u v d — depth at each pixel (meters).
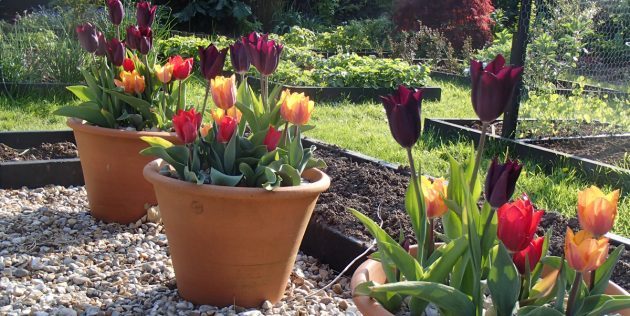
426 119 7.04
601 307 1.79
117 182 4.11
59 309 3.02
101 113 4.20
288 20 16.38
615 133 6.87
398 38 13.92
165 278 3.45
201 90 8.66
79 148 4.20
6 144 5.42
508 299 1.82
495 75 1.75
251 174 2.96
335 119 7.59
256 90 9.02
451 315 1.93
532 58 6.74
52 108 7.13
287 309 3.12
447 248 1.93
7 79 7.75
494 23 14.68
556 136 6.82
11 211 4.34
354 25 14.37
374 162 5.11
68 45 8.32
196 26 15.41
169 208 2.96
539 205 4.57
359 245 3.50
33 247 3.76
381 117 7.95
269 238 2.94
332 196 4.19
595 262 1.69
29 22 9.37
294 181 2.96
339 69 9.32
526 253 1.91
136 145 4.00
